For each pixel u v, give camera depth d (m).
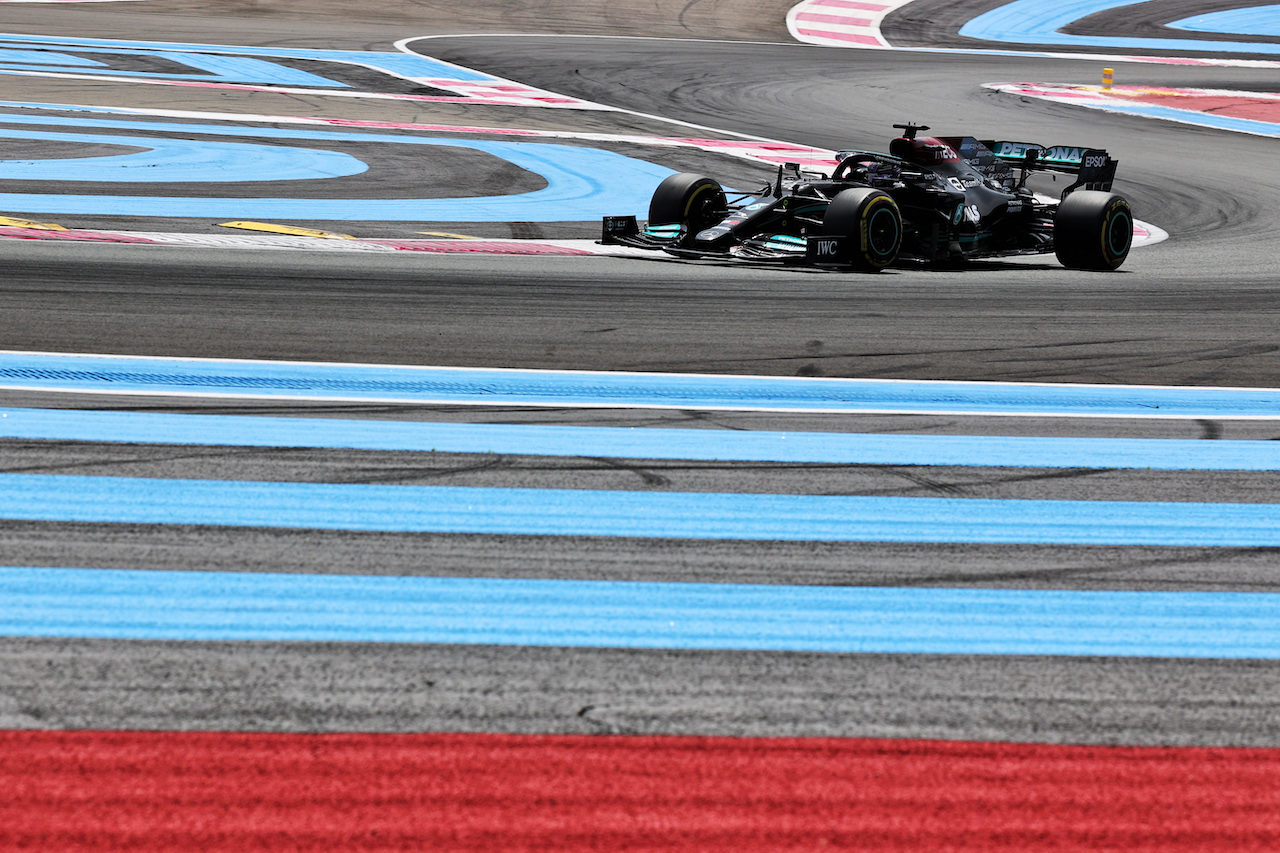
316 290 28.53
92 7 126.12
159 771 8.62
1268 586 13.22
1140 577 13.34
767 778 8.88
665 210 38.28
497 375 21.47
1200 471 17.70
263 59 95.69
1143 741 9.66
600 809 8.40
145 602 11.45
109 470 15.39
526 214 45.72
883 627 11.68
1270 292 34.84
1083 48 134.50
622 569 12.86
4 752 8.76
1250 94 103.12
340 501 14.64
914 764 9.16
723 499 15.38
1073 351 25.88
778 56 114.75
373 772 8.72
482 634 11.11
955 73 109.06
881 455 17.75
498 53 107.62
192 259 31.94
